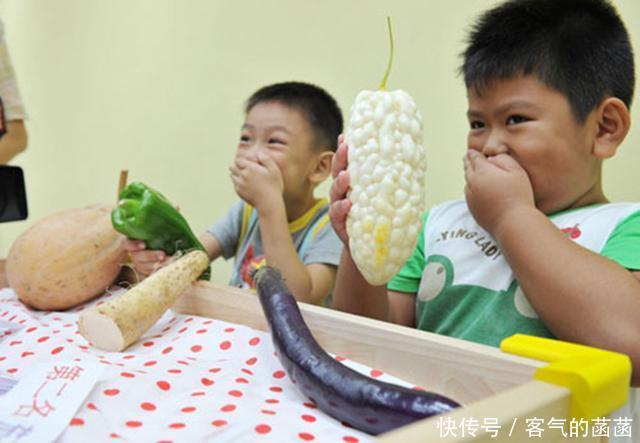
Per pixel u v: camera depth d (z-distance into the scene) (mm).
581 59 630
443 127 1158
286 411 443
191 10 1639
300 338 480
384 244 477
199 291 706
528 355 414
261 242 1121
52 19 2203
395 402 385
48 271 737
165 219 764
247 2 1486
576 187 665
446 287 755
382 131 487
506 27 654
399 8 1193
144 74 1822
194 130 1673
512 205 620
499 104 643
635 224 636
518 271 590
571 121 629
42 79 2312
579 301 535
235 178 939
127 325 594
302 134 1020
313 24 1351
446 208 874
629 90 690
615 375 359
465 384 442
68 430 406
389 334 501
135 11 1822
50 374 470
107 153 2021
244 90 1521
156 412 438
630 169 929
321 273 959
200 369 521
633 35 906
